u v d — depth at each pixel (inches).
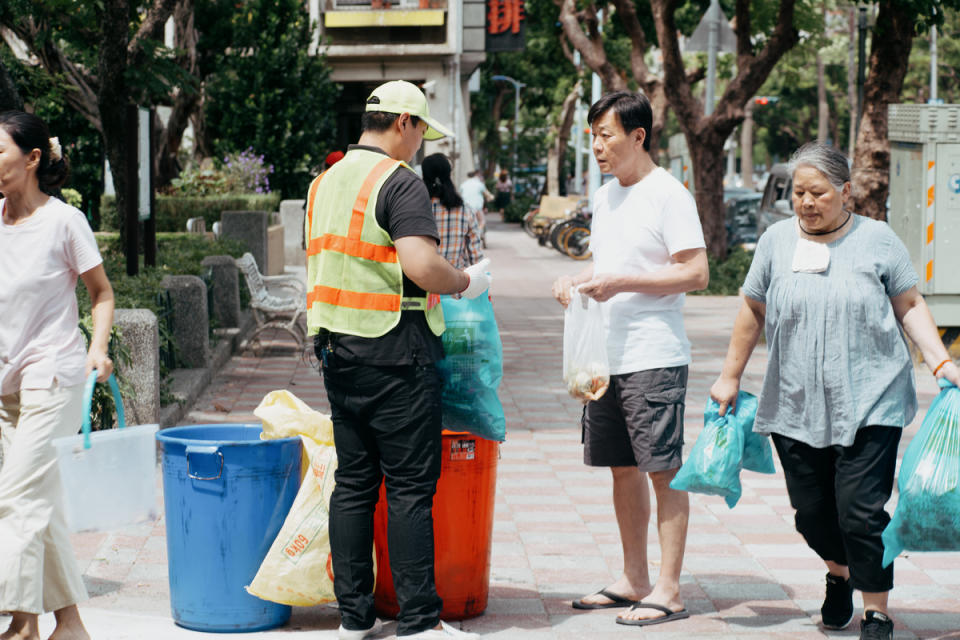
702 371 445.7
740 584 200.5
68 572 159.9
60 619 161.6
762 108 2778.1
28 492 154.6
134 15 532.4
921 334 163.2
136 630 169.5
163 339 338.6
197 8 908.6
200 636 167.9
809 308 163.0
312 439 172.6
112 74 492.7
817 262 163.3
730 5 1031.0
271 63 936.3
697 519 243.4
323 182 164.4
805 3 778.2
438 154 321.4
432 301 162.9
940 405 158.1
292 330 479.2
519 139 2383.1
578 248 1014.4
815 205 160.7
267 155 942.4
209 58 949.2
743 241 1048.2
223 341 454.0
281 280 490.6
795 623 179.8
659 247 176.2
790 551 220.7
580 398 175.5
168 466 169.0
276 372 425.4
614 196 181.0
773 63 767.1
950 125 436.1
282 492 169.5
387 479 163.0
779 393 168.1
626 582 188.2
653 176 178.2
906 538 157.4
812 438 163.9
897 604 190.2
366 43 1104.2
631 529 187.5
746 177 2529.5
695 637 172.6
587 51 855.1
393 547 162.4
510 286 784.9
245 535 167.0
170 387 350.9
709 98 815.7
